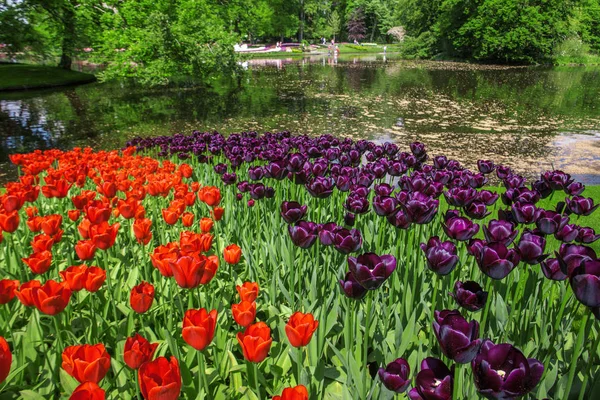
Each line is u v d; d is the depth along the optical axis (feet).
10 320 8.73
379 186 11.26
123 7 66.39
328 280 10.42
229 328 9.73
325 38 300.81
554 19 145.89
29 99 69.82
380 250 10.64
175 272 6.55
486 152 38.75
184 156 19.99
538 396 6.58
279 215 13.41
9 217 9.25
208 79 72.95
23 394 6.79
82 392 4.24
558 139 44.47
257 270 11.30
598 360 8.11
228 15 96.48
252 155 16.58
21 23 61.93
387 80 99.71
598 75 111.75
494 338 8.11
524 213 8.95
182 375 7.13
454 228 7.97
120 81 92.63
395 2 298.35
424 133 46.83
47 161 16.53
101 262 11.61
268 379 7.89
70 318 9.18
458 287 6.40
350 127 49.39
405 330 7.61
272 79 99.71
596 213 20.40
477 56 154.10
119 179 15.30
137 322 9.68
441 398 4.38
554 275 6.95
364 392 6.42
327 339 8.13
